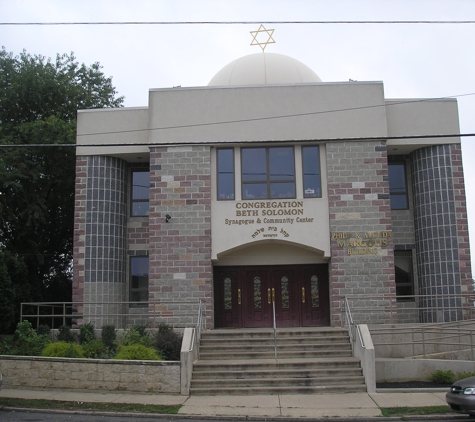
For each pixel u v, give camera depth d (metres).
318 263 23.12
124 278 23.83
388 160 24.70
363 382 16.23
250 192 22.38
